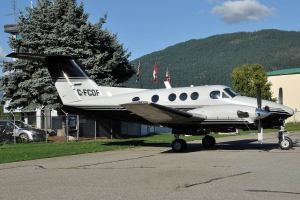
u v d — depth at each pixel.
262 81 57.75
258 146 18.41
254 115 15.84
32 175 10.80
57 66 20.44
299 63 157.50
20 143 24.34
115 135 29.75
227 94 17.20
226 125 16.36
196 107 17.48
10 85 28.05
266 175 9.84
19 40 28.00
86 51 27.39
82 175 10.55
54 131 29.30
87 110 20.05
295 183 8.73
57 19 28.38
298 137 25.58
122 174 10.57
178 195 7.76
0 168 12.41
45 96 26.84
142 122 19.42
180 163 12.55
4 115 34.59
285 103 59.50
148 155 15.33
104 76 28.27
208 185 8.71
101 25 28.92
